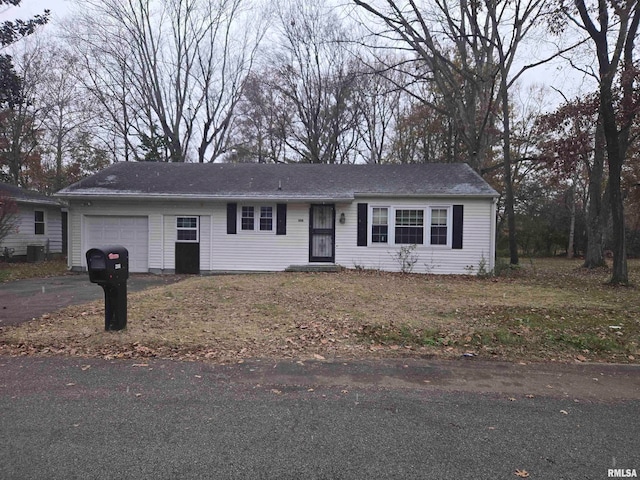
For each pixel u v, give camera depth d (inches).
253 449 113.8
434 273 559.8
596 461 109.7
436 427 128.0
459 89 786.2
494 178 1169.4
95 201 568.7
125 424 127.6
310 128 1213.1
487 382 167.5
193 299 341.1
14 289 409.4
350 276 512.7
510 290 423.8
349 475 102.2
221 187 583.8
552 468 106.1
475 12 709.3
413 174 625.9
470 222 553.6
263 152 1339.8
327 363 187.8
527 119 1144.2
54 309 302.0
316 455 111.2
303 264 567.5
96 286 433.4
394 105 1236.5
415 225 563.2
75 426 126.0
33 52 1042.7
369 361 191.3
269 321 265.3
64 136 1195.9
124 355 194.9
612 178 481.1
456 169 639.8
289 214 569.9
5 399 145.7
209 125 1197.1
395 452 113.1
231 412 136.9
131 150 1166.3
